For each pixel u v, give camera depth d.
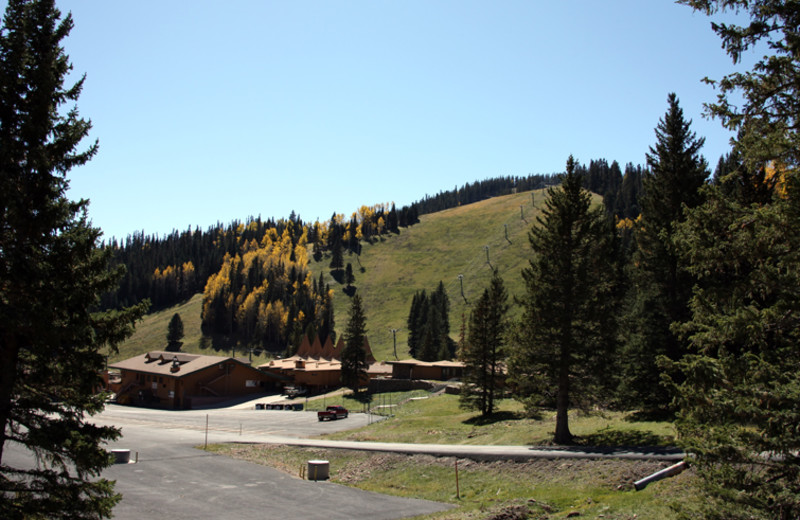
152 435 43.00
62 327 11.68
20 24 12.31
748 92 10.83
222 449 36.12
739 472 10.82
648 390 32.78
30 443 12.04
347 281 198.38
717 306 12.01
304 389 85.88
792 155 10.20
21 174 11.95
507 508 18.27
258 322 157.38
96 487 12.67
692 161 34.12
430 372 84.38
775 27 10.27
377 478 27.45
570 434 29.77
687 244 11.93
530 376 32.19
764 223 10.48
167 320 172.88
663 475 19.22
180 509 21.09
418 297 141.38
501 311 48.31
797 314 10.62
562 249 31.69
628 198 190.12
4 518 11.30
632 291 45.69
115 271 13.12
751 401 10.77
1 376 11.99
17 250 11.51
